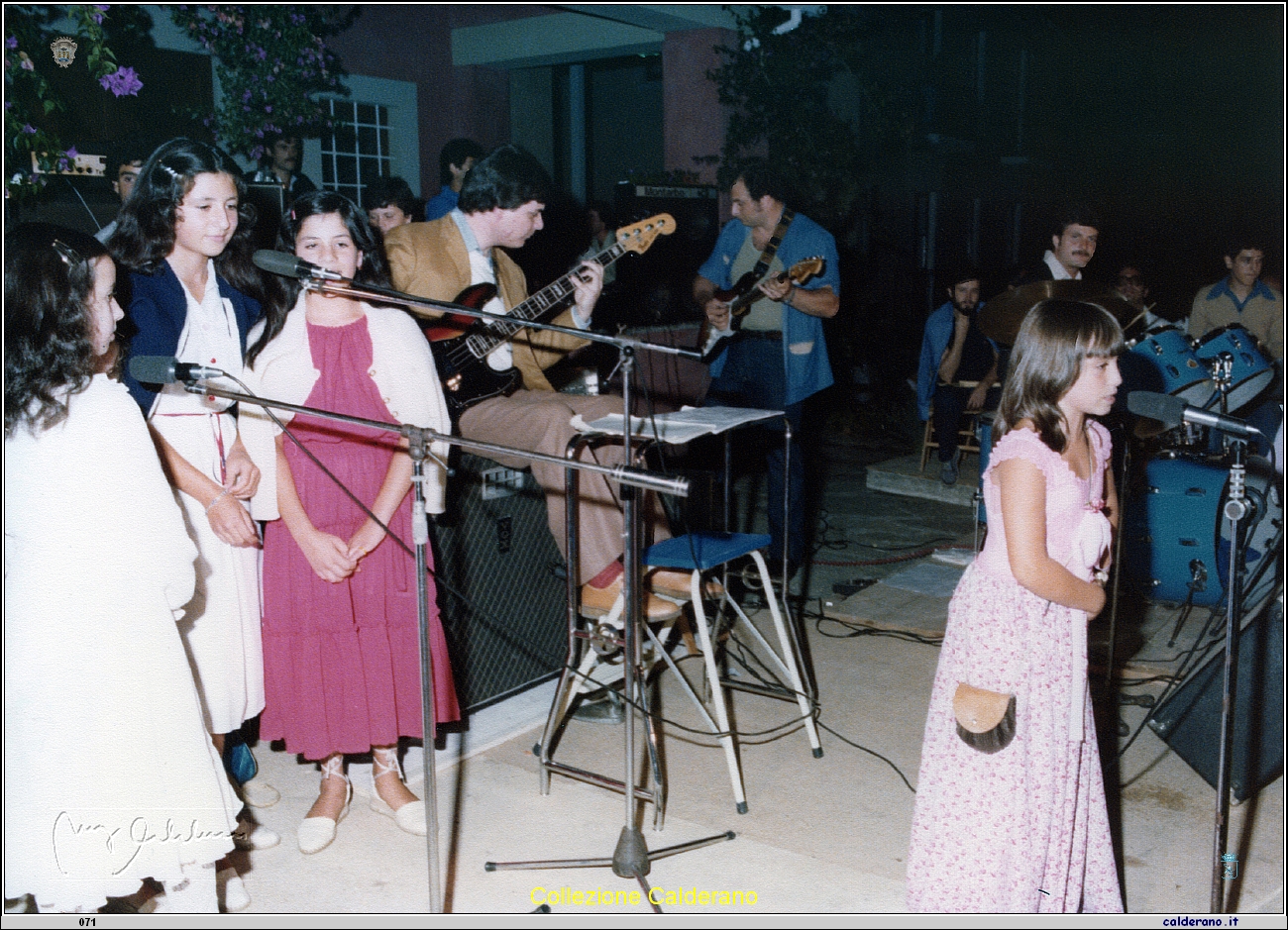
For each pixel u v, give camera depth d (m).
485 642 3.65
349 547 2.78
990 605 2.20
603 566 3.21
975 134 12.00
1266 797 3.21
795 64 8.52
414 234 3.38
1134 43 12.87
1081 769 2.31
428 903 2.67
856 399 9.23
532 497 3.71
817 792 3.20
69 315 2.07
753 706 3.77
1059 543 2.16
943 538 6.00
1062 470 2.12
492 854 2.89
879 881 2.75
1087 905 2.40
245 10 7.12
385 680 2.85
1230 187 12.61
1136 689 3.91
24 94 5.50
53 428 2.08
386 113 9.26
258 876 2.79
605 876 2.77
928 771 2.34
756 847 2.91
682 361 6.54
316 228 2.76
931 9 10.98
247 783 3.21
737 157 8.67
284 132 7.41
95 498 2.10
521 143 10.48
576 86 11.27
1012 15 12.28
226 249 2.90
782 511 5.06
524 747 3.48
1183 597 4.55
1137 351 4.40
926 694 3.90
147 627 2.19
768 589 3.32
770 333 4.86
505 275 3.69
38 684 2.12
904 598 4.81
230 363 2.79
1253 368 4.51
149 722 2.20
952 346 6.77
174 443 2.74
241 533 2.73
